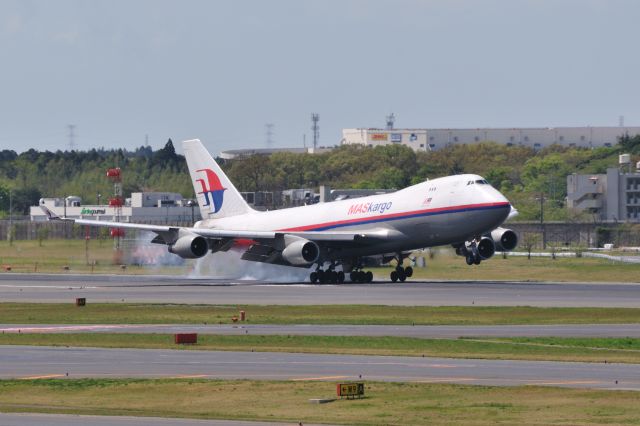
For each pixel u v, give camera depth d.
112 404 123.50
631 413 114.12
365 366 148.75
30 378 140.62
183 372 144.88
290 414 116.38
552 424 109.56
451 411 116.75
